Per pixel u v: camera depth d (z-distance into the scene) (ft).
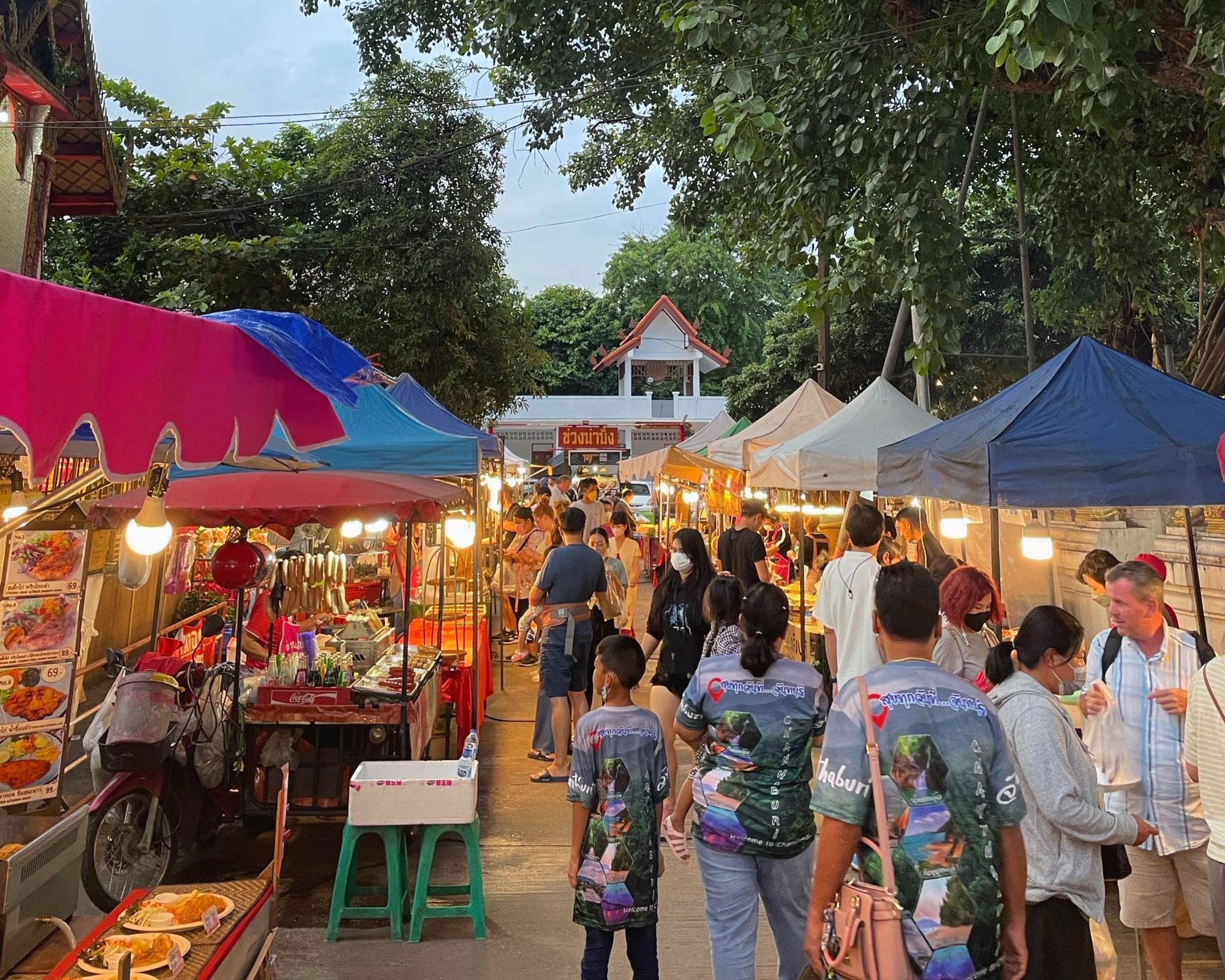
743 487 43.45
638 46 40.09
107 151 32.55
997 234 50.42
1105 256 35.32
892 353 32.17
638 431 123.85
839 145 23.54
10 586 12.22
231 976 10.03
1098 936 11.16
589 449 98.48
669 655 19.10
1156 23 18.54
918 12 22.62
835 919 7.48
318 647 19.85
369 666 20.15
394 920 14.64
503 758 25.13
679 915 15.70
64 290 7.16
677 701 19.13
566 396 130.21
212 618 21.56
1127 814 10.69
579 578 23.41
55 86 27.58
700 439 57.72
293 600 22.57
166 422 8.19
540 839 19.11
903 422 25.31
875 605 8.32
